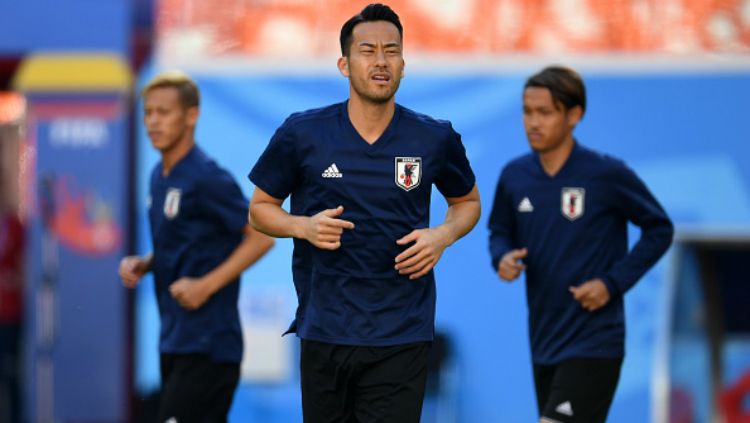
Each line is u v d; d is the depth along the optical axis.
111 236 34.06
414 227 15.78
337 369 16.02
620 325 20.52
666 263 33.22
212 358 20.52
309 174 15.72
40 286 33.97
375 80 15.18
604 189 20.50
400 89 34.09
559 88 20.33
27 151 34.41
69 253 34.09
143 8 34.47
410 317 15.86
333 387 16.20
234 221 20.41
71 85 33.84
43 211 33.94
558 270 20.59
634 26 34.31
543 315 20.84
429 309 16.12
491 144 33.88
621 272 20.22
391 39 15.27
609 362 20.34
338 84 34.09
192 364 20.52
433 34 34.47
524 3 34.56
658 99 33.66
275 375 33.41
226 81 34.12
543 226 20.73
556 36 34.38
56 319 34.06
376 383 15.90
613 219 20.67
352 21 15.48
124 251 34.19
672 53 33.91
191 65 34.22
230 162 34.06
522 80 33.88
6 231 35.69
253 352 33.44
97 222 34.09
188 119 20.66
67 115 33.94
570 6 34.50
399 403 15.84
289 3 34.66
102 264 34.12
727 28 34.16
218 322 20.59
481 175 33.88
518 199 20.95
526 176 20.95
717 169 33.44
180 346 20.52
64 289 34.09
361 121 15.55
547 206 20.69
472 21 34.47
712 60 33.66
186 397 20.45
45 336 33.97
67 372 34.06
